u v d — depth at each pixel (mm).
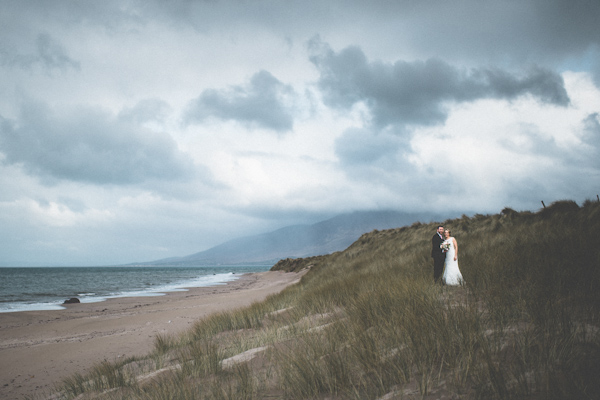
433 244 8867
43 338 11688
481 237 13219
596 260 5324
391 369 3246
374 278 10391
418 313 4484
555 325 3355
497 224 14164
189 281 56562
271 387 3686
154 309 18703
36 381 6984
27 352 9336
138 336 10656
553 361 2734
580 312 3736
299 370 3590
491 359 2850
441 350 3424
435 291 6137
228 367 4844
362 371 3480
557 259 6090
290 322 7742
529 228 11258
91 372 6523
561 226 9719
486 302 4812
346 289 9773
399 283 7039
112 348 9281
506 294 4766
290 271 69312
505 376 2688
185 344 8031
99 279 63406
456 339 3498
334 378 3266
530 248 7598
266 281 48125
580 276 4875
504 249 8555
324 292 10953
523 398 2344
